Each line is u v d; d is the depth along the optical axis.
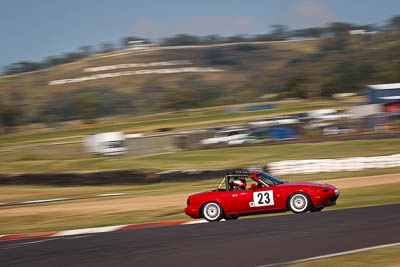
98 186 55.66
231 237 16.42
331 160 45.50
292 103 168.00
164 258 14.01
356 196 28.55
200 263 13.00
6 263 15.46
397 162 44.69
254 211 21.77
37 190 54.72
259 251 13.84
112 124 151.50
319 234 15.56
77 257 15.29
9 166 70.25
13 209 38.97
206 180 51.28
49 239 20.77
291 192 21.28
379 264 11.32
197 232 18.39
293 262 12.23
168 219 26.20
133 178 54.94
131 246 16.48
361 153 55.53
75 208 35.59
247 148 67.12
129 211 31.17
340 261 11.88
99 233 21.59
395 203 23.19
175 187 47.84
